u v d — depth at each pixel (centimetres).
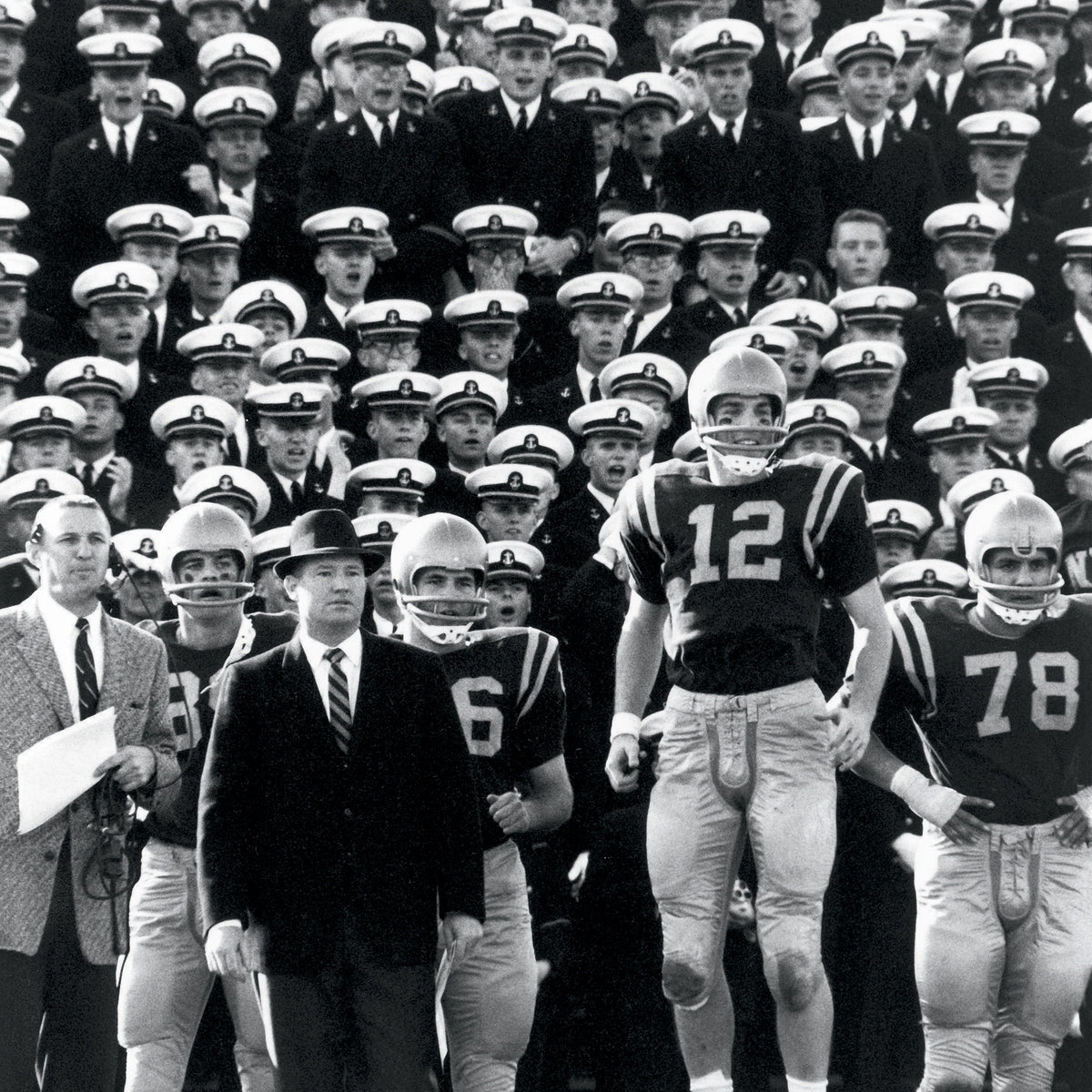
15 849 2291
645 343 3703
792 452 3488
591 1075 2919
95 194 3875
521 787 2522
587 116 4053
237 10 4331
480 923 2072
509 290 3809
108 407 3478
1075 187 4303
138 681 2391
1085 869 2322
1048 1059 2345
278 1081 2036
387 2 4425
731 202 3972
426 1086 2028
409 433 3481
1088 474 3491
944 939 2303
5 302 3634
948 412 3541
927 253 4084
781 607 2203
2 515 3175
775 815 2186
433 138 3925
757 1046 2761
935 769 2370
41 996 2300
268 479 3406
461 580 2422
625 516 2280
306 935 2033
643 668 2328
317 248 3900
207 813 2056
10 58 4009
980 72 4381
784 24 4478
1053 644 2336
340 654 2091
